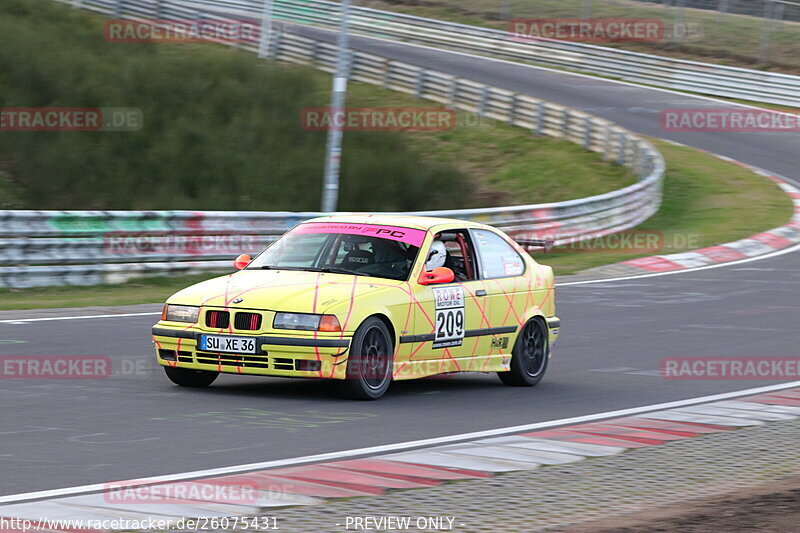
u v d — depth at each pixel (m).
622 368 36.09
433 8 187.62
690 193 98.88
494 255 33.31
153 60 116.44
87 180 87.69
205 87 110.81
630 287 58.69
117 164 91.31
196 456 21.95
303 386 31.03
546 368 33.97
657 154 100.12
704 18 174.00
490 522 17.47
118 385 30.20
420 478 20.48
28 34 112.12
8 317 44.06
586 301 53.16
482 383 33.50
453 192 101.06
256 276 30.11
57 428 24.38
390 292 29.34
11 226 54.75
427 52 162.88
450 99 129.62
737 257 72.56
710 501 19.09
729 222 85.69
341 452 22.64
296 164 97.81
